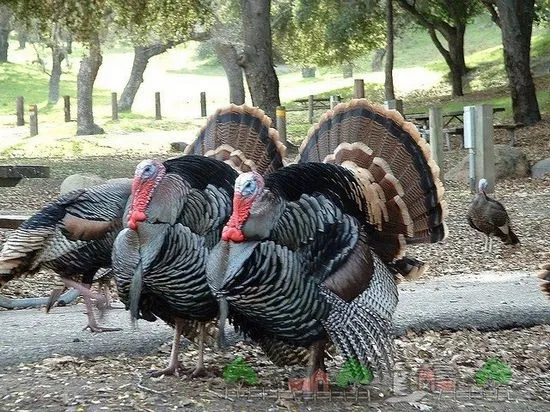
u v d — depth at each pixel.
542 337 8.60
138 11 28.98
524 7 31.92
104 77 64.88
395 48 68.12
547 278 8.00
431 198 6.62
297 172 6.14
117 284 6.27
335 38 45.12
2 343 7.82
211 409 6.16
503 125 27.50
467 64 51.75
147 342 7.88
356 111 6.82
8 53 71.69
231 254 5.80
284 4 47.28
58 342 7.84
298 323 5.99
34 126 38.50
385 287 6.31
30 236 7.72
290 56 48.91
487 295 9.93
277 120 25.06
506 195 19.02
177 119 45.47
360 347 6.05
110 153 33.12
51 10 27.62
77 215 7.73
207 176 6.25
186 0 29.89
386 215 6.64
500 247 13.77
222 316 5.92
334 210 6.10
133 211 6.03
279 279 5.83
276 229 5.85
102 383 6.72
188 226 6.11
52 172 24.91
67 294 10.44
